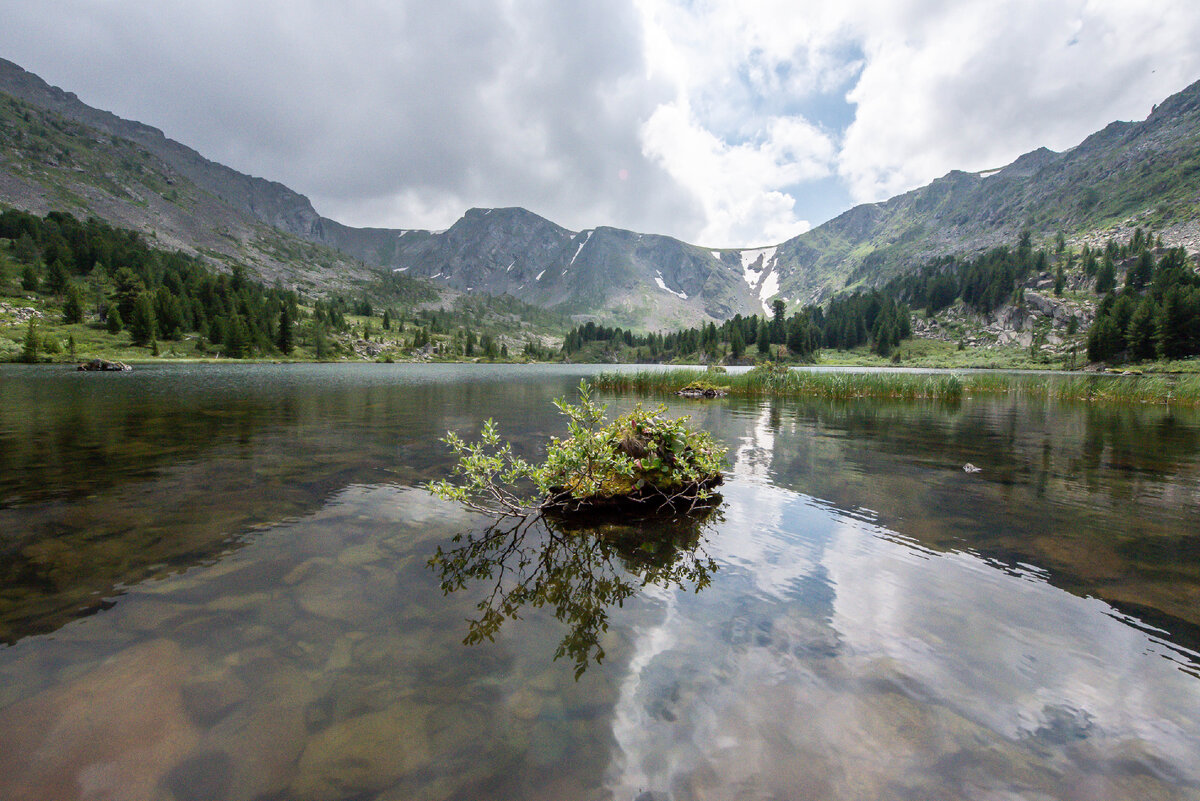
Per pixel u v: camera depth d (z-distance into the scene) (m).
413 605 4.30
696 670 3.41
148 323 108.25
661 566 5.29
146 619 3.96
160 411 18.91
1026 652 3.67
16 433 13.46
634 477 7.73
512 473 7.30
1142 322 102.88
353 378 50.03
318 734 2.75
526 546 5.85
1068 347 144.38
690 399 28.89
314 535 6.07
